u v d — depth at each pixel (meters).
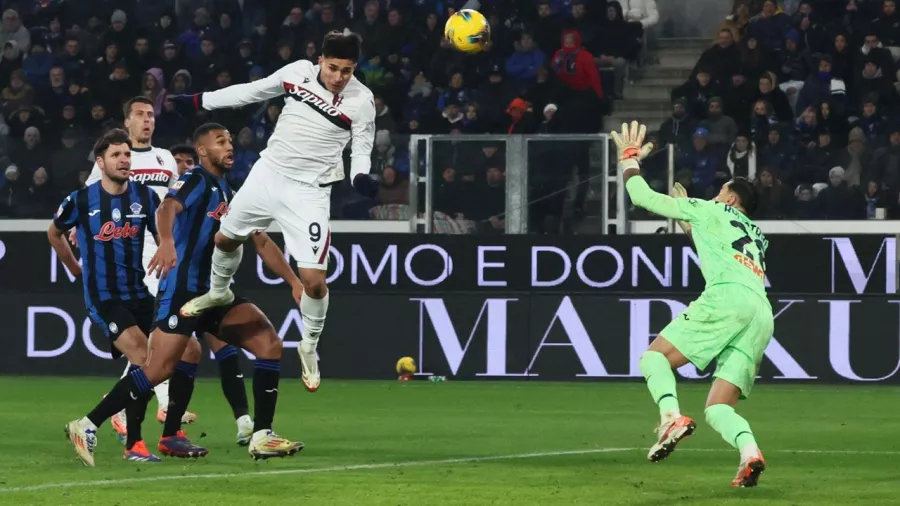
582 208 41.59
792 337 40.56
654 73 58.19
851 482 18.53
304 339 21.80
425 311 41.56
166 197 20.62
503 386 39.62
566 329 41.12
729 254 18.09
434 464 20.50
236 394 22.94
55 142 45.53
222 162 21.02
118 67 53.62
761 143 47.59
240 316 20.84
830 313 40.44
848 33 52.50
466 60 53.41
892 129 49.22
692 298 40.66
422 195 42.16
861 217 43.66
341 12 55.50
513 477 18.81
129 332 21.91
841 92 50.41
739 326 17.78
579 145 41.56
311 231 20.98
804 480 18.75
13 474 18.89
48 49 57.00
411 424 28.20
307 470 19.52
